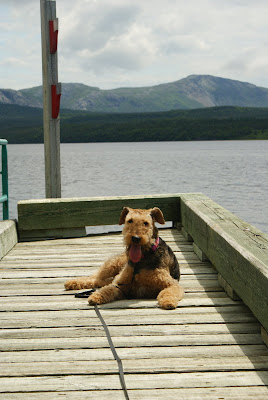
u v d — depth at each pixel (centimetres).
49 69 494
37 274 367
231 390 221
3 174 472
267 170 3186
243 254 287
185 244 445
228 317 293
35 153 8006
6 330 279
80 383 228
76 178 2662
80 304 311
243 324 285
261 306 261
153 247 312
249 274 277
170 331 277
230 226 353
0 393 218
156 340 268
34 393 218
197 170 3244
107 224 488
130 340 268
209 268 378
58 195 512
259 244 304
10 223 449
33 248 443
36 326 283
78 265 389
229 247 311
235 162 4181
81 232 490
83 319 291
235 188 2078
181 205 485
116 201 487
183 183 2317
